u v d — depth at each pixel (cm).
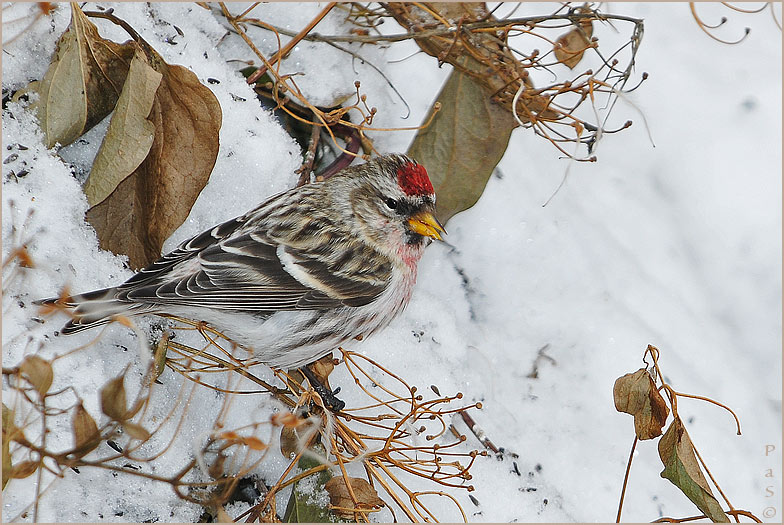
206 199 421
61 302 329
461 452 416
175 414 379
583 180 480
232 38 450
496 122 449
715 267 471
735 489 427
